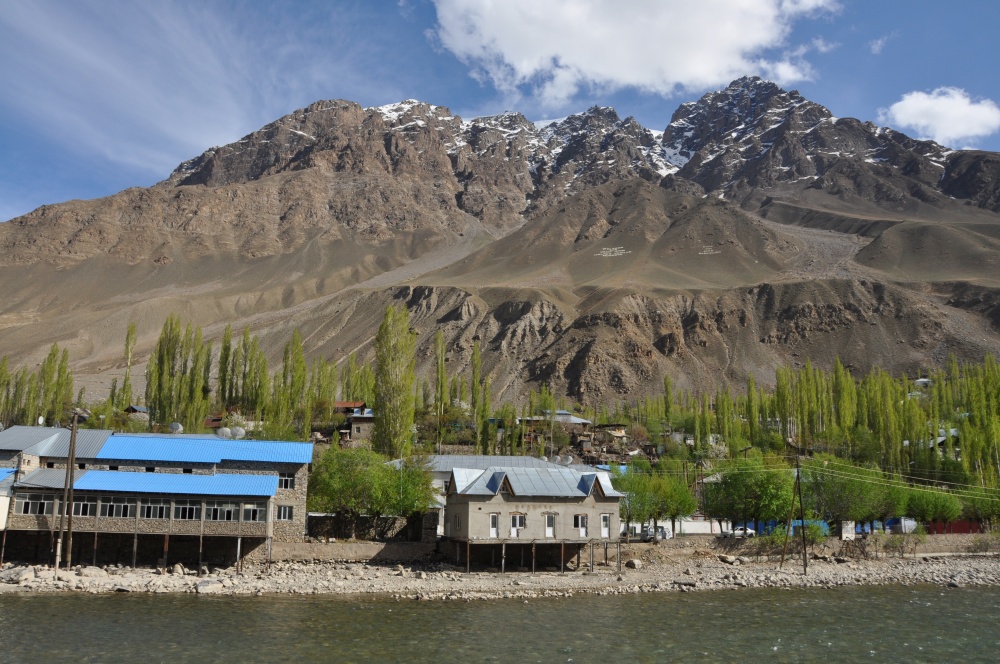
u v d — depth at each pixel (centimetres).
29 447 7894
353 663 4684
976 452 12619
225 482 7900
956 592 7694
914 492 11269
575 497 8238
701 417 17138
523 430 15000
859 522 10938
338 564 8025
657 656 5019
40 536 7675
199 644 5025
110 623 5500
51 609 5872
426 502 8919
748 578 8050
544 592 7038
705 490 10706
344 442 13962
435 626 5634
